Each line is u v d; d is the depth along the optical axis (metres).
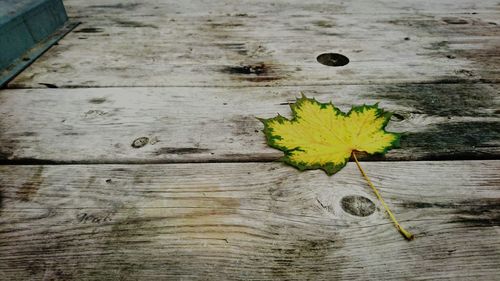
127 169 0.36
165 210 0.32
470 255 0.28
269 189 0.34
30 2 0.63
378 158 0.37
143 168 0.36
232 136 0.41
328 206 0.32
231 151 0.38
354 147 0.37
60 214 0.32
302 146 0.37
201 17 0.80
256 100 0.47
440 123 0.42
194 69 0.55
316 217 0.31
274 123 0.40
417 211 0.31
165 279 0.27
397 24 0.74
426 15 0.80
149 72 0.54
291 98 0.48
